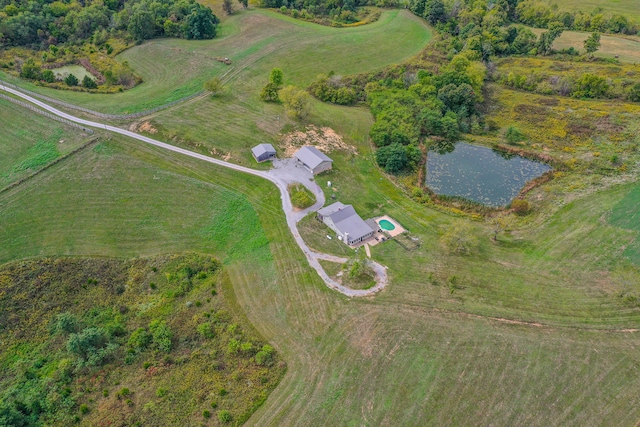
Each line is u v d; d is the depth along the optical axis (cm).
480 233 7662
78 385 5469
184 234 7681
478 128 10625
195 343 5925
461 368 5484
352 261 7056
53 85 11731
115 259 7238
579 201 8250
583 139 10081
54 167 8856
